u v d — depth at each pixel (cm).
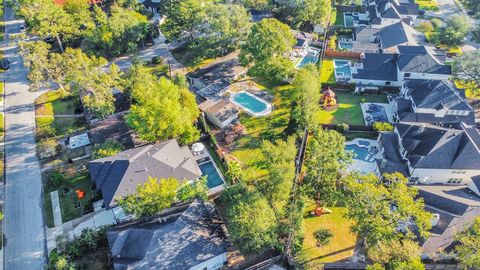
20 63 9456
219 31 8988
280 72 8131
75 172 6431
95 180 5853
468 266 4691
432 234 4950
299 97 6981
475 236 4569
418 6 11438
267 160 5503
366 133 7156
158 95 6556
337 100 8056
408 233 4697
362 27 10600
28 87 8625
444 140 5928
